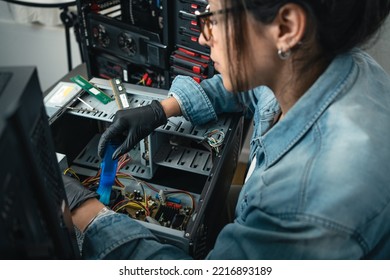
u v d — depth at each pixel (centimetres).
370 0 48
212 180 74
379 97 57
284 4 45
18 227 34
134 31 99
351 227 45
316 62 54
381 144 50
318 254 47
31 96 38
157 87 109
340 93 54
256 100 91
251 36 51
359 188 46
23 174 32
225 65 57
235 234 55
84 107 87
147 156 87
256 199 55
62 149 87
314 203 47
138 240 62
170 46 99
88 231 65
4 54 189
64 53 184
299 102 56
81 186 74
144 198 83
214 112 87
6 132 30
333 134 51
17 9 171
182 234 66
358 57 62
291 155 56
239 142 102
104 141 81
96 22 104
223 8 50
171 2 92
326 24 47
